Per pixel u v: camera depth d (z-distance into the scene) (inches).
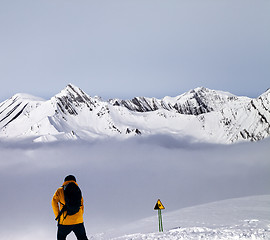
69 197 245.3
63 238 252.5
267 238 345.7
